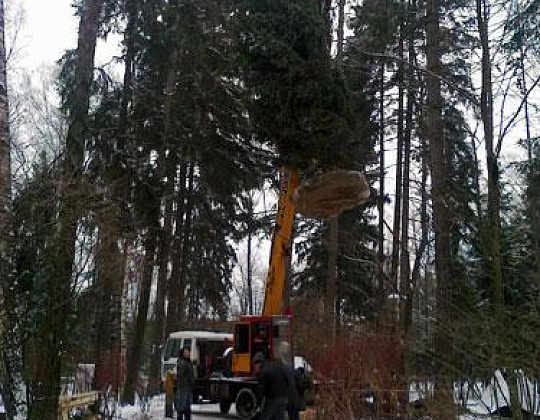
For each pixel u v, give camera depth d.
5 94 8.77
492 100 8.40
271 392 10.54
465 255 9.36
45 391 8.66
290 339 14.06
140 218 19.02
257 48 12.01
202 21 20.97
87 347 12.02
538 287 7.43
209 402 22.16
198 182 27.31
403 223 20.70
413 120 21.58
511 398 7.44
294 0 12.36
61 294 8.99
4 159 8.66
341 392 10.70
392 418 10.28
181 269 27.97
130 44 21.34
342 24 16.09
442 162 13.52
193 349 21.97
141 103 21.75
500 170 8.34
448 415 8.74
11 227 8.95
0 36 8.89
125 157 18.77
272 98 11.87
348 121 12.13
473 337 7.84
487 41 8.67
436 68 14.23
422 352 9.09
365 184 11.52
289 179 12.59
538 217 7.74
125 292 17.47
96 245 10.41
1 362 8.61
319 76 11.94
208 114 22.91
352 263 26.94
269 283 13.54
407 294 11.82
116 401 14.93
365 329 12.29
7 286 8.70
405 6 15.48
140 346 20.77
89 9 12.60
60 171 9.86
